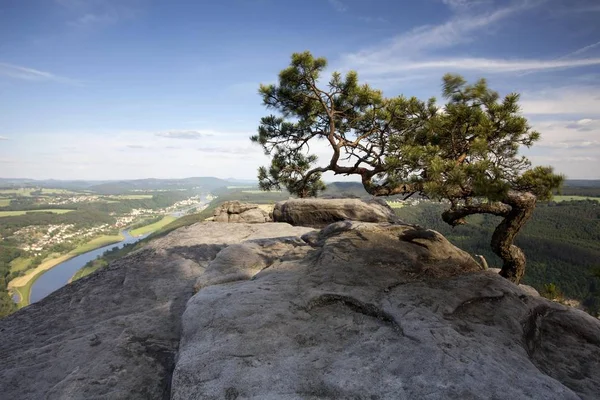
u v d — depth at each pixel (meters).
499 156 7.77
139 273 10.73
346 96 12.80
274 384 4.34
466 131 7.87
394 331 5.40
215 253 12.73
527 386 4.12
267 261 8.99
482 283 6.98
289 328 5.58
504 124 7.54
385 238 9.07
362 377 4.38
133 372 5.82
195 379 4.50
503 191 6.30
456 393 3.95
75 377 5.68
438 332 5.16
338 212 17.17
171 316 7.84
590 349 5.61
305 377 4.46
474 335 5.30
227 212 20.47
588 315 6.60
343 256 8.09
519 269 10.09
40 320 8.20
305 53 11.34
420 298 6.24
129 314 8.16
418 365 4.49
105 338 6.96
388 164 8.23
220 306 6.26
